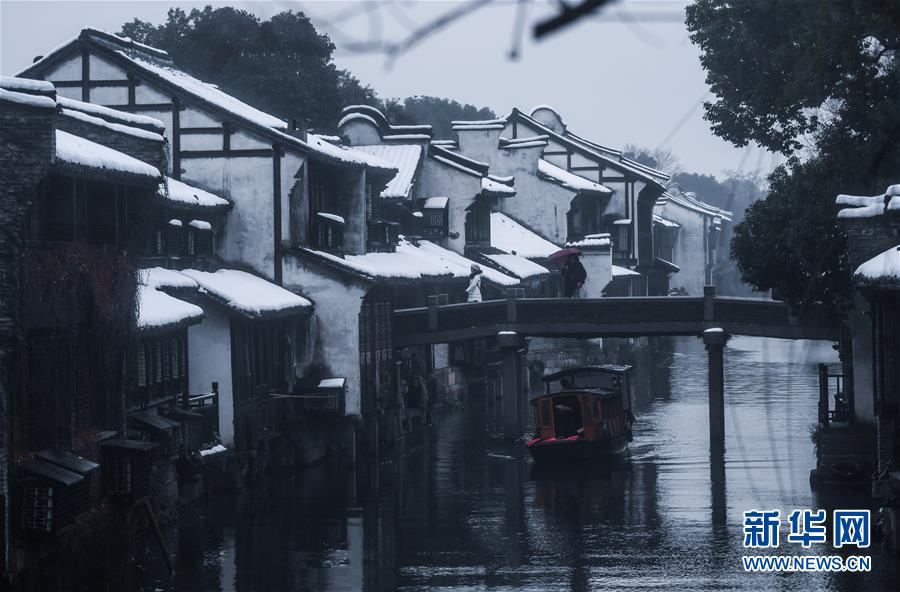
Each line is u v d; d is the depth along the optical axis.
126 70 77.31
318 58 127.00
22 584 41.19
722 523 57.44
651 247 165.12
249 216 78.06
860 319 64.94
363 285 78.25
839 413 67.38
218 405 66.50
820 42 19.19
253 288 72.56
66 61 77.56
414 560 50.69
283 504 63.75
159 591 45.28
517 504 64.31
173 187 71.75
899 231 53.31
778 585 44.88
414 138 114.44
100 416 51.09
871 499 59.72
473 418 105.06
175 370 62.28
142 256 60.44
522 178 146.00
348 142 114.62
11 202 40.88
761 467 72.38
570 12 6.95
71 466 44.16
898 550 48.81
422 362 103.94
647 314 85.88
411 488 69.38
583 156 157.12
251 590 45.38
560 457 77.00
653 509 61.72
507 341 87.75
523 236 141.50
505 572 48.50
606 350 145.75
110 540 48.44
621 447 81.69
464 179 116.94
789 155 67.19
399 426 90.12
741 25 56.81
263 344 73.44
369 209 95.06
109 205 49.62
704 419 97.94
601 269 139.25
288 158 78.00
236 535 55.66
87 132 57.03
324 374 78.44
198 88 83.06
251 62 122.38
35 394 43.97
